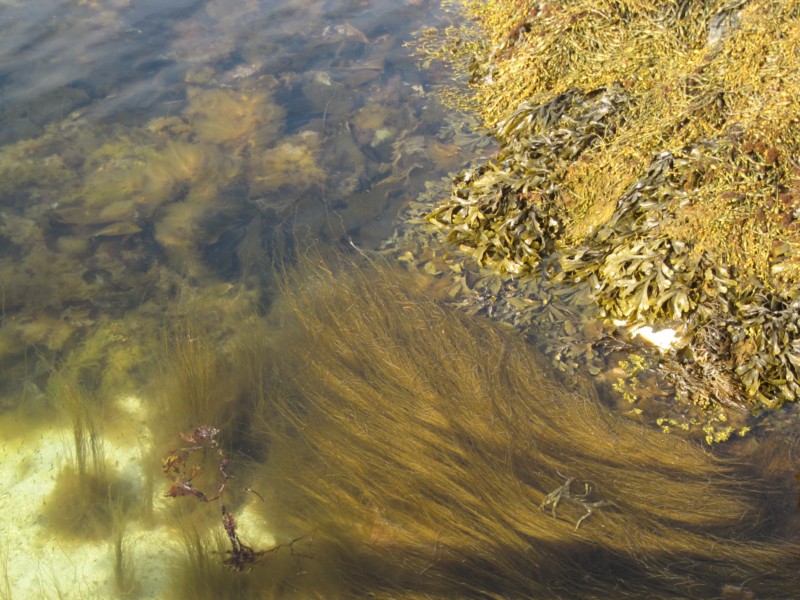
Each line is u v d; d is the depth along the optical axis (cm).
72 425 122
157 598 105
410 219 156
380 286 140
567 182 149
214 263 146
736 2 158
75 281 143
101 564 108
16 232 151
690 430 118
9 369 129
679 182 138
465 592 100
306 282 140
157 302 139
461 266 146
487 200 149
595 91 160
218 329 135
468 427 117
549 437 117
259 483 115
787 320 123
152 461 117
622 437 117
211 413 120
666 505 108
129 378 128
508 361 127
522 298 140
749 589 99
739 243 130
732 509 107
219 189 162
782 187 134
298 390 124
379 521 108
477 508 108
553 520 106
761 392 121
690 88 150
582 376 126
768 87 144
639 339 131
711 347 125
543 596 99
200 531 109
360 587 101
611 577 101
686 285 129
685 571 101
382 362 127
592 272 139
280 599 101
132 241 151
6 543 110
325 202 159
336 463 114
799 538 104
